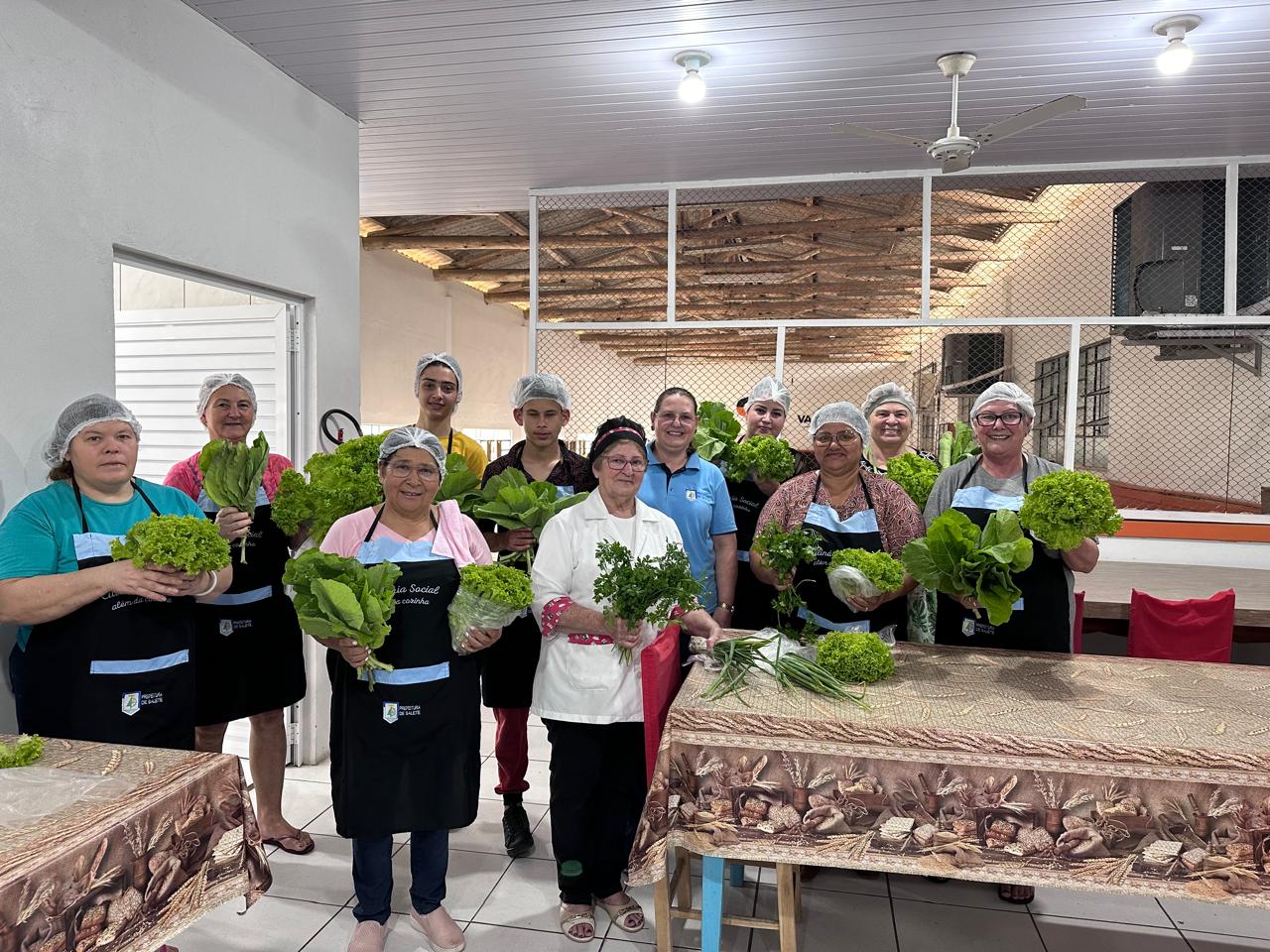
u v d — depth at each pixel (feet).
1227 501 17.08
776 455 10.64
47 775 5.48
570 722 8.01
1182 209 15.51
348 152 13.10
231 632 9.57
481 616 7.24
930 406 18.15
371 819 7.49
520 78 11.81
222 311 12.56
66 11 8.12
